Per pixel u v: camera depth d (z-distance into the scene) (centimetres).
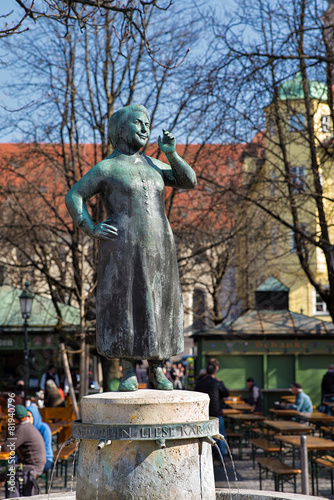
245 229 1836
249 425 1479
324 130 1559
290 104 1537
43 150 1745
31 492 804
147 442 380
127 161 445
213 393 1270
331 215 1602
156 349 423
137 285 425
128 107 452
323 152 1595
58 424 1289
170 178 462
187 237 1950
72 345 1966
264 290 1969
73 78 1602
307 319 1886
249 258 2219
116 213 433
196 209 1795
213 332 1855
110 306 425
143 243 428
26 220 1719
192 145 1730
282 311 1920
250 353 1861
